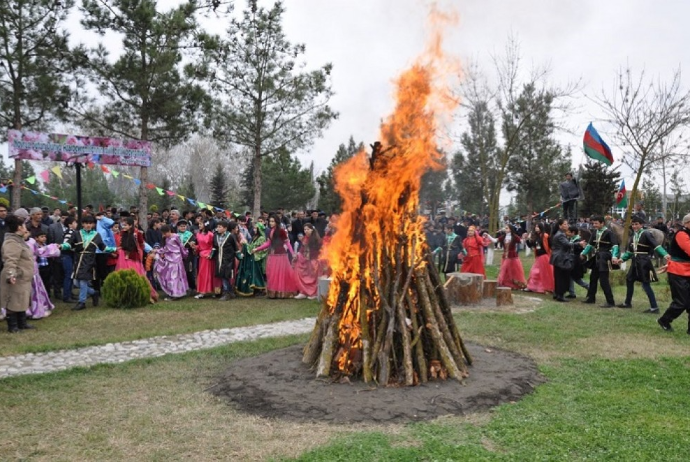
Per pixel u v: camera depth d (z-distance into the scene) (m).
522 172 30.12
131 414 4.87
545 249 13.14
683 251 8.26
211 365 6.44
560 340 7.76
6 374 6.20
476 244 13.00
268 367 6.02
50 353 7.18
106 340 7.84
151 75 16.56
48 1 16.06
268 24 17.69
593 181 28.77
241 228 14.62
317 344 6.05
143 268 11.70
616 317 9.59
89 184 38.00
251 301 11.65
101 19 16.09
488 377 5.66
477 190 31.52
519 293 13.23
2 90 16.38
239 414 4.84
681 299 8.26
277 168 31.33
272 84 17.75
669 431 4.45
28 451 4.15
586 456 4.02
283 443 4.21
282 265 12.02
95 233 10.69
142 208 17.80
